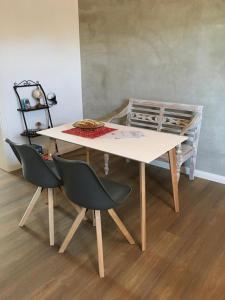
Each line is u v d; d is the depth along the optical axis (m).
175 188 2.48
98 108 4.03
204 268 1.91
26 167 2.11
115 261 1.98
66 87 3.93
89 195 1.75
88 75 3.98
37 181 2.10
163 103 3.21
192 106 3.00
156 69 3.26
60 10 3.58
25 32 3.28
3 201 2.78
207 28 2.77
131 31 3.33
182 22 2.92
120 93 3.70
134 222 2.42
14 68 3.26
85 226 2.38
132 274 1.87
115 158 3.82
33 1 3.27
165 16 3.01
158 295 1.71
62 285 1.79
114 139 2.30
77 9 3.78
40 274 1.88
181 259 1.99
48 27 3.50
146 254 2.04
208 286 1.77
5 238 2.24
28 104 3.42
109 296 1.71
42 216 2.54
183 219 2.45
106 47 3.64
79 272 1.89
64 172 1.79
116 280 1.82
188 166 3.26
